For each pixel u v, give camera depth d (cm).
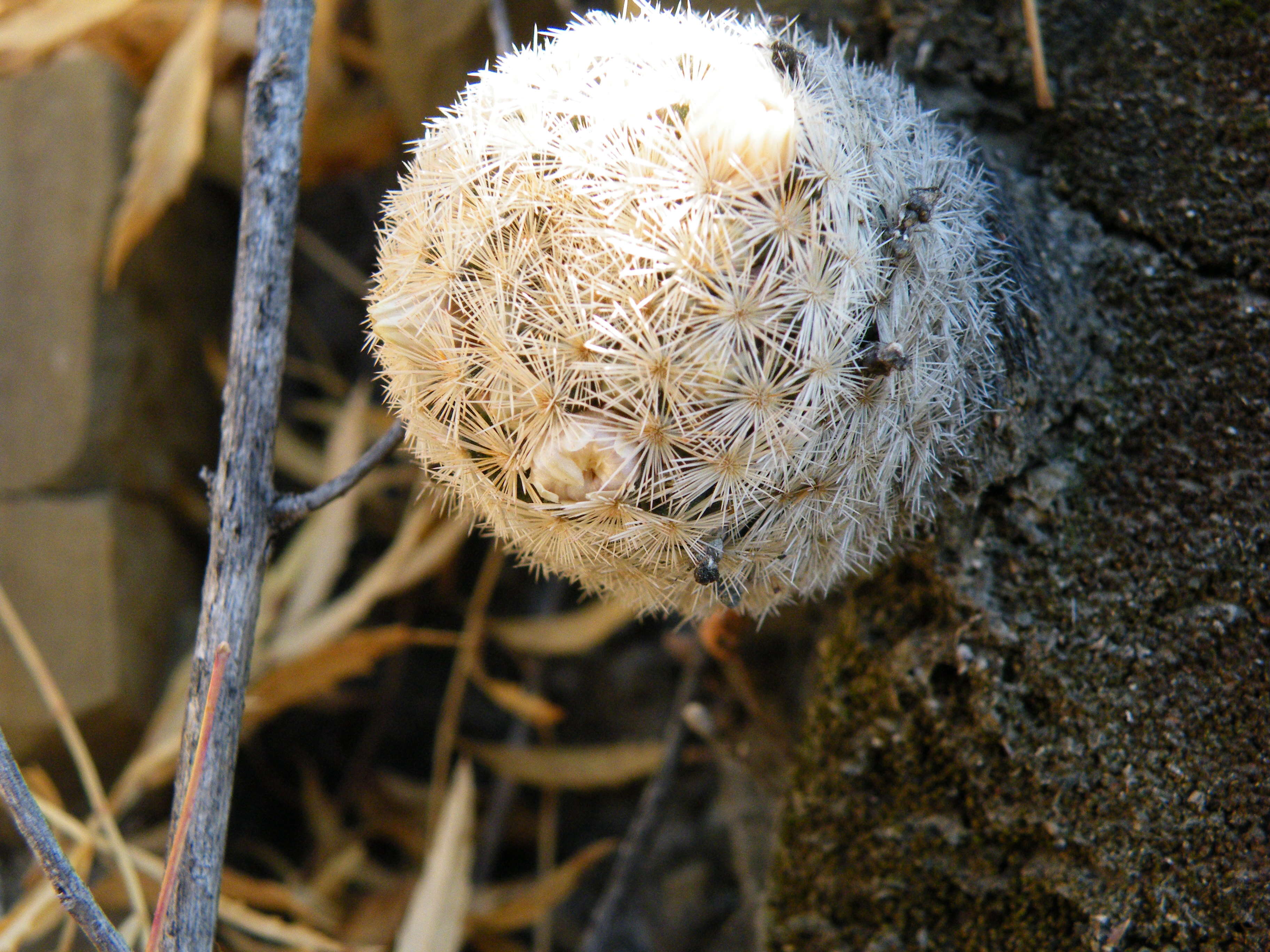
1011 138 10
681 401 8
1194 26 9
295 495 9
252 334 9
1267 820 9
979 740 9
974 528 9
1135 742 9
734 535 8
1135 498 9
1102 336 9
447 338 8
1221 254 9
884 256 8
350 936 13
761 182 8
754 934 12
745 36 8
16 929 11
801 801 10
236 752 9
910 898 10
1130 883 9
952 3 10
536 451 8
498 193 8
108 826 12
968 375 9
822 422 8
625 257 7
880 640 10
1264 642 9
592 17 9
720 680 12
